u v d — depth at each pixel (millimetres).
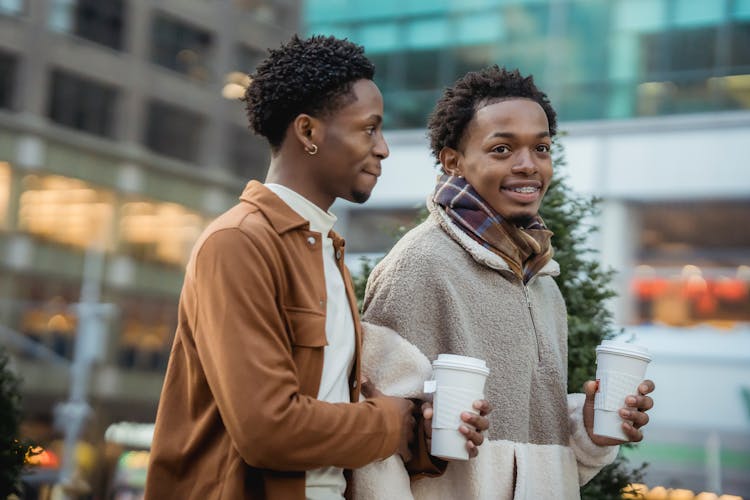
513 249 3250
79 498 18656
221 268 2654
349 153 2836
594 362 4672
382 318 3154
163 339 40812
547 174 3268
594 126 22297
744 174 21406
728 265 22844
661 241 22984
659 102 21953
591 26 22328
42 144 37719
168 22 40750
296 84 2824
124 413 39469
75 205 38438
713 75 21641
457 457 2811
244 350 2580
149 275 40156
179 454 2734
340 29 23891
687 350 23219
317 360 2764
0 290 36875
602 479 4984
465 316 3162
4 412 4695
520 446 3162
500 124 3225
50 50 38000
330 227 2939
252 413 2533
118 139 39438
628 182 22062
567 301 4781
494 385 3170
